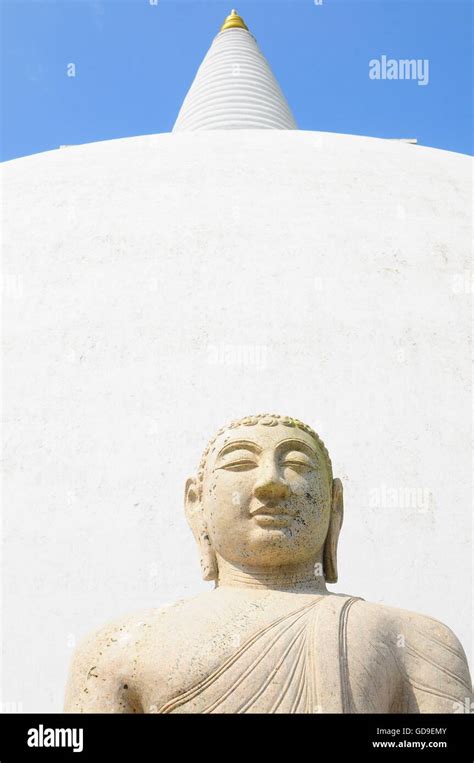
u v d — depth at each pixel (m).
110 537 7.12
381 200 10.48
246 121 19.06
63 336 8.57
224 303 8.71
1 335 8.70
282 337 8.42
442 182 11.31
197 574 6.91
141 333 8.48
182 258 9.23
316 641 3.93
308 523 4.54
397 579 6.96
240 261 9.20
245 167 10.84
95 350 8.39
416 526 7.27
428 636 4.30
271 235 9.56
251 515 4.51
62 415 7.92
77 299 8.92
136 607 6.73
